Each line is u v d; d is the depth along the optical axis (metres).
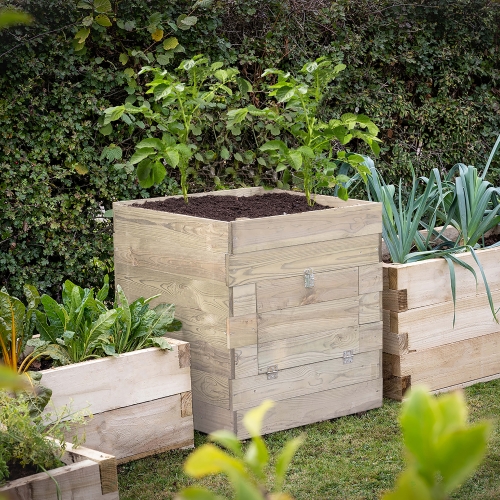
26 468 2.29
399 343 3.81
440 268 3.93
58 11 3.85
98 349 3.12
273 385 3.39
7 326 2.89
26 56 3.80
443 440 0.37
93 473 2.26
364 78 4.97
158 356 3.13
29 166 3.93
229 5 4.38
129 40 4.13
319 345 3.52
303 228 3.39
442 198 4.14
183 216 3.36
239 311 3.24
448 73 5.25
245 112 3.65
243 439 3.32
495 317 3.91
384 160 5.16
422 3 5.07
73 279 4.21
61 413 2.69
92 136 4.12
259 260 3.27
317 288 3.48
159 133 4.31
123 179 4.24
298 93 3.67
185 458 3.15
